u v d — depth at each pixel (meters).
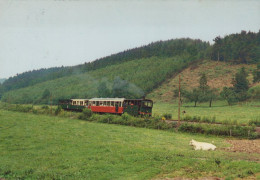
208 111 66.75
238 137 23.67
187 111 69.62
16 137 21.45
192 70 176.12
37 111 56.69
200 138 23.52
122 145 17.67
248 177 10.28
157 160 13.30
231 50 187.88
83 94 136.88
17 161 13.09
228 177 10.21
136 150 15.70
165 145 18.97
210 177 10.48
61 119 42.06
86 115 42.69
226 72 154.62
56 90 168.25
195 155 14.78
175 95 119.81
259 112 57.25
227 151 16.80
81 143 18.67
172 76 173.25
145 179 10.16
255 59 169.00
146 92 136.50
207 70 167.50
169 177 10.50
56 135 22.92
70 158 13.71
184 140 21.77
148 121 32.94
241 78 110.88
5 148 16.73
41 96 142.50
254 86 113.06
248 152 16.44
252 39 199.88
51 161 12.99
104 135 23.62
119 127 31.41
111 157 13.84
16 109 63.94
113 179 10.16
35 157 14.06
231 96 84.56
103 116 38.97
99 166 11.89
